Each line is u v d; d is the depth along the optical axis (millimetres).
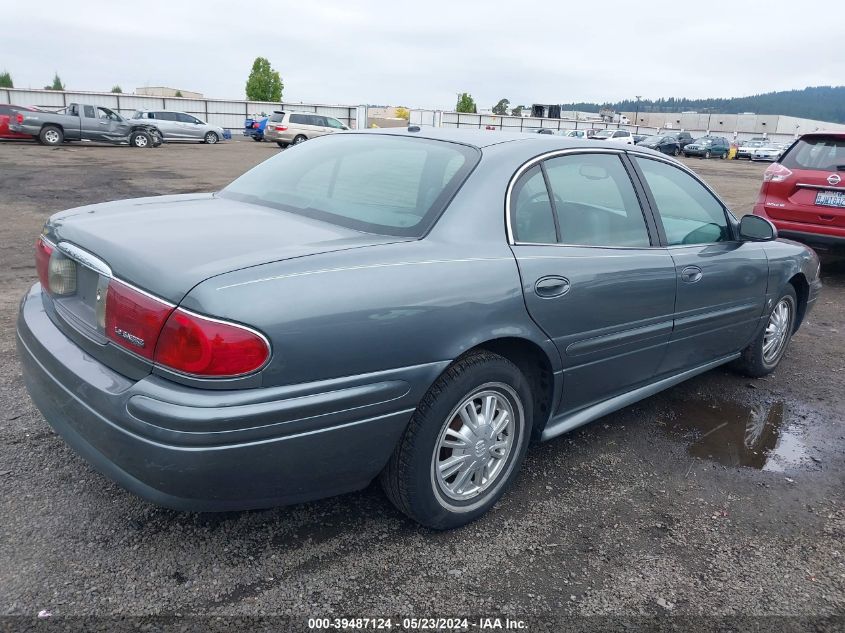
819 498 3008
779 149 44688
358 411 2135
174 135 30734
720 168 31844
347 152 3064
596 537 2604
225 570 2258
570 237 2846
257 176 3188
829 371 4719
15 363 3855
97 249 2209
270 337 1919
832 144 7164
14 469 2766
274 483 2062
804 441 3586
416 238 2398
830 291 7238
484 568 2369
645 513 2795
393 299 2162
